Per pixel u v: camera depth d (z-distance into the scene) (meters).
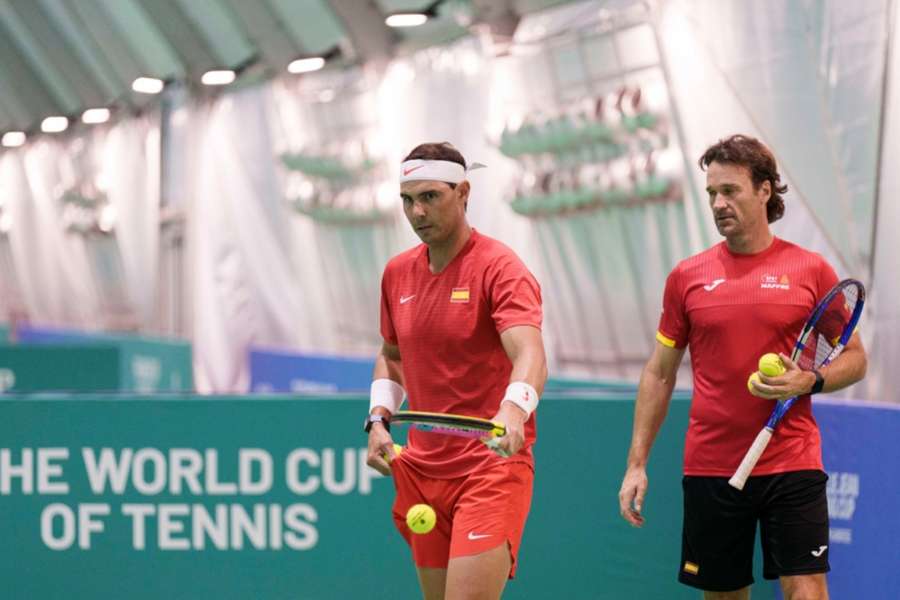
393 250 36.25
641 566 17.03
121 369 36.38
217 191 44.97
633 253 26.75
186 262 46.44
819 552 12.31
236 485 17.03
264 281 43.28
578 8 27.27
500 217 30.94
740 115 22.34
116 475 17.02
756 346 12.50
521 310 11.85
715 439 12.69
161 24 43.75
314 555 17.05
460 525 11.99
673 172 24.61
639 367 27.34
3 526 16.98
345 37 36.25
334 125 38.12
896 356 18.45
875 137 19.08
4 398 16.97
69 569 17.02
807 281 12.55
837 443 16.20
